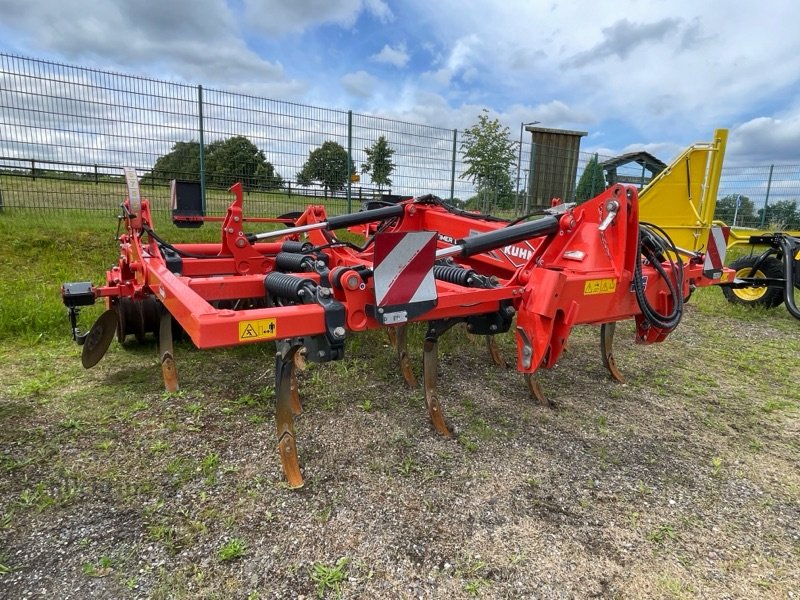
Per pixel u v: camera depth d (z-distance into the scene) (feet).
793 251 19.63
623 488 8.32
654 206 22.66
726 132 22.18
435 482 8.22
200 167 28.45
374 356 13.87
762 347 16.72
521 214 44.68
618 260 9.79
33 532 6.71
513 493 8.03
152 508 7.26
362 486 8.02
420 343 14.74
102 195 27.02
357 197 33.76
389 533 6.97
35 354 13.12
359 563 6.39
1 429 9.27
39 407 10.21
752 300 22.24
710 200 22.86
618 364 14.48
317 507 7.45
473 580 6.20
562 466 8.90
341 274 7.43
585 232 10.12
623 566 6.55
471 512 7.50
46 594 5.73
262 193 30.60
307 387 11.75
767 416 11.36
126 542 6.59
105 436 9.18
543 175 44.86
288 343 7.67
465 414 10.76
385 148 34.35
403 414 10.59
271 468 8.37
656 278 10.84
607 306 9.86
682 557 6.76
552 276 8.93
